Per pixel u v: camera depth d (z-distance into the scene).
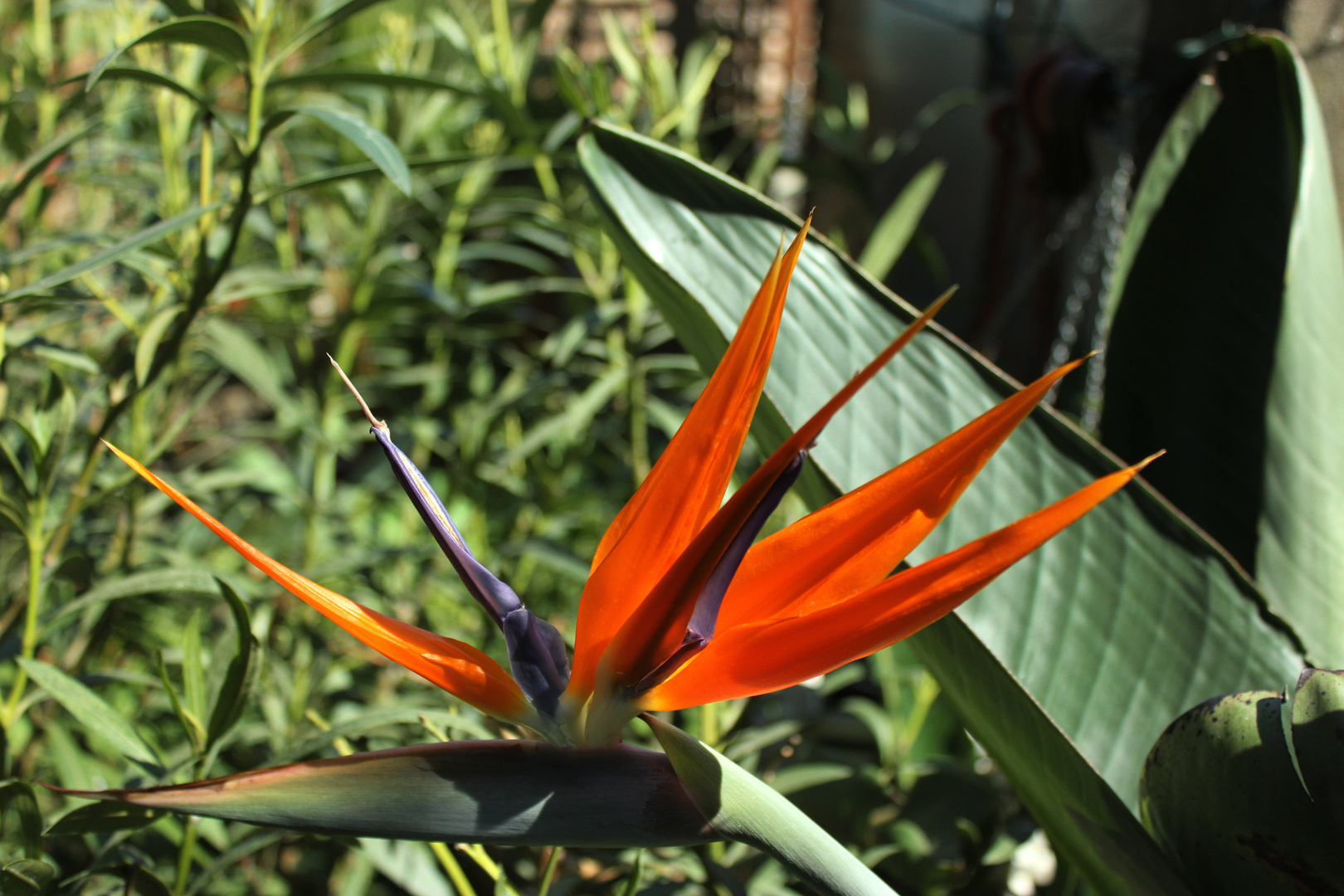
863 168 1.51
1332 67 1.08
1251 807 0.58
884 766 1.10
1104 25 1.51
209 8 0.87
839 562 0.54
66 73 1.29
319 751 0.72
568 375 1.26
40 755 1.01
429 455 1.52
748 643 0.53
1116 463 0.70
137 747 0.67
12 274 0.94
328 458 1.22
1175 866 0.61
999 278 1.37
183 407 1.36
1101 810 0.62
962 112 1.90
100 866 0.68
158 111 0.92
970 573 0.52
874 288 0.69
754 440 0.71
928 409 0.68
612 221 0.66
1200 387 0.81
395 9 1.69
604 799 0.53
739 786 0.54
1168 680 0.68
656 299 0.68
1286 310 0.79
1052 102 1.14
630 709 0.54
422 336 1.79
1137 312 0.82
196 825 0.72
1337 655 0.74
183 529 1.23
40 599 0.74
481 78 1.19
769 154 1.37
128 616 1.02
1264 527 0.77
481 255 1.39
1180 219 0.82
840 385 0.68
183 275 0.76
